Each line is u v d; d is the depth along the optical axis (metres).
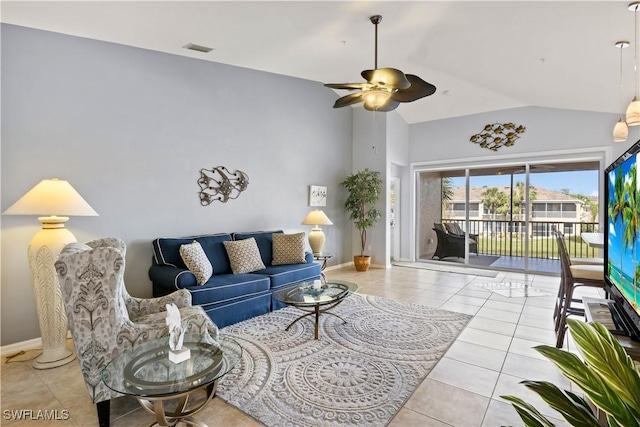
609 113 5.18
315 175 5.99
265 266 4.36
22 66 2.88
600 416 1.38
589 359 0.78
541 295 4.56
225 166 4.54
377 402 2.12
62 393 2.27
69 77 3.15
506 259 6.32
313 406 2.09
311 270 4.45
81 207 2.68
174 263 3.65
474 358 2.72
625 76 3.62
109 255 1.96
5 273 2.84
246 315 3.61
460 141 6.57
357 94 3.24
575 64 3.57
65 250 2.04
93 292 1.92
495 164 6.23
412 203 7.23
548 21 2.82
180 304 2.58
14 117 2.85
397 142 6.78
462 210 6.77
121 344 1.97
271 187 5.19
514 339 3.09
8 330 2.86
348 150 6.75
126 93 3.55
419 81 2.96
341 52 3.88
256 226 4.97
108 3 2.49
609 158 5.19
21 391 2.29
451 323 3.49
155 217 3.81
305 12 2.85
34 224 2.97
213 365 1.79
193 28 3.01
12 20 2.73
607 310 2.08
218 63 4.43
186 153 4.10
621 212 1.73
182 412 1.91
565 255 3.03
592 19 2.64
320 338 3.12
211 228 4.39
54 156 3.07
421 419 1.96
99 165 3.36
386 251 6.49
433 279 5.54
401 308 3.99
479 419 1.96
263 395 2.20
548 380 2.38
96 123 3.33
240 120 4.72
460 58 4.07
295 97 5.57
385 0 2.71
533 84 4.57
